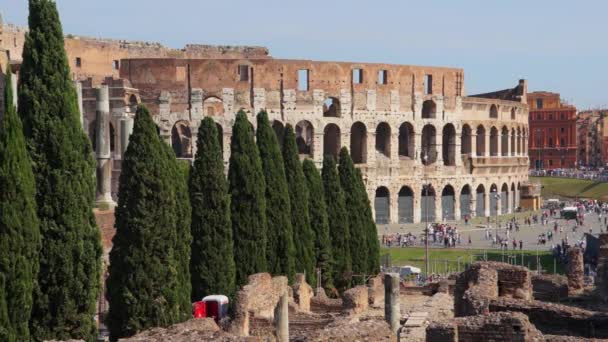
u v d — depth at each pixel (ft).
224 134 462.60
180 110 458.91
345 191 253.85
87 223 149.07
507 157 570.46
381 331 113.29
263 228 209.36
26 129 147.95
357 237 250.98
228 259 193.98
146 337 106.32
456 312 144.97
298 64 474.49
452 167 531.50
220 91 461.78
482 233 458.50
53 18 152.46
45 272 143.02
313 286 230.07
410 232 457.68
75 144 149.59
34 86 149.18
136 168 159.84
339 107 487.20
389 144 506.07
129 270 157.69
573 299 166.50
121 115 398.83
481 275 135.23
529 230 468.34
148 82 459.73
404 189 525.75
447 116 529.04
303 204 229.86
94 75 520.42
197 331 109.19
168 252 159.94
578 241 394.73
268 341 139.95
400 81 507.30
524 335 96.43
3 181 131.03
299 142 521.24
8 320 129.29
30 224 133.49
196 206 193.26
